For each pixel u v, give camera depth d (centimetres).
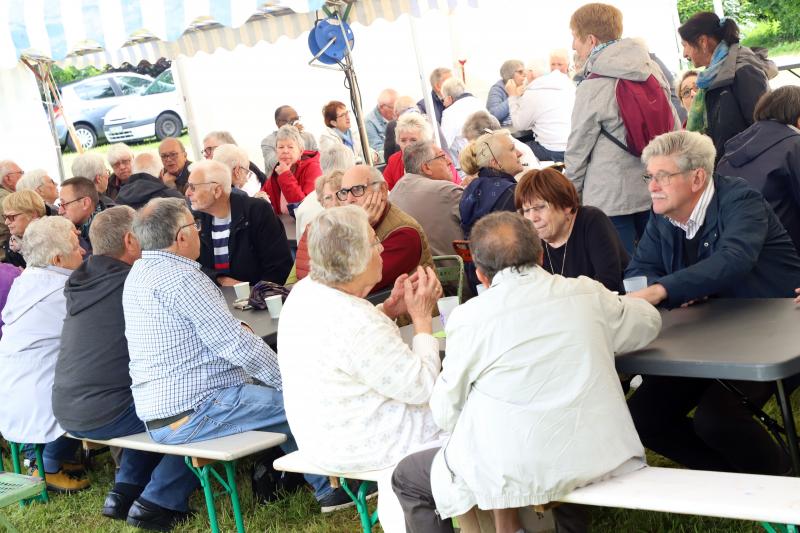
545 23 1033
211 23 855
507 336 236
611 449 236
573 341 235
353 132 1012
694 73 706
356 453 284
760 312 282
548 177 348
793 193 381
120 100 1905
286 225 664
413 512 266
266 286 439
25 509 438
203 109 992
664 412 314
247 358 352
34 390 422
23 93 952
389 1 788
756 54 553
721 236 304
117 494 389
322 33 698
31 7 608
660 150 306
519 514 262
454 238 493
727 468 314
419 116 669
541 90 809
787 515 205
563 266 355
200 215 536
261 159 1005
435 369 286
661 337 275
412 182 505
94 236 394
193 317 349
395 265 405
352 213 288
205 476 345
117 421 376
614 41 479
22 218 557
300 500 384
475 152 455
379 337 280
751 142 387
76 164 724
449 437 263
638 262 344
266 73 998
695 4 1483
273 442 340
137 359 359
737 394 295
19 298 428
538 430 234
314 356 284
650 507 224
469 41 1054
